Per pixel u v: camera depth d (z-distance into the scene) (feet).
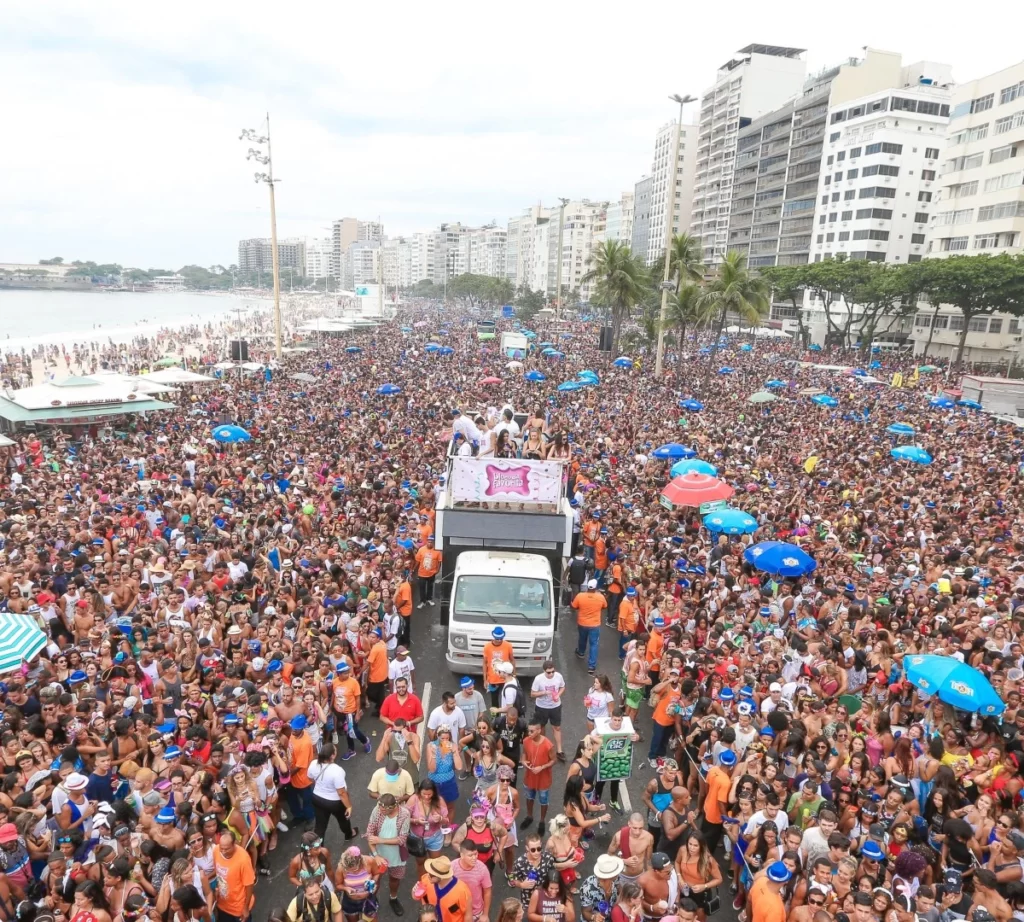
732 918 29.04
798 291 387.75
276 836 32.45
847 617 47.16
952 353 277.44
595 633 48.32
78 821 27.25
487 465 51.44
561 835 25.62
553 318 437.99
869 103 341.00
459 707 34.63
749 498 75.10
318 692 37.06
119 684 36.60
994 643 43.65
